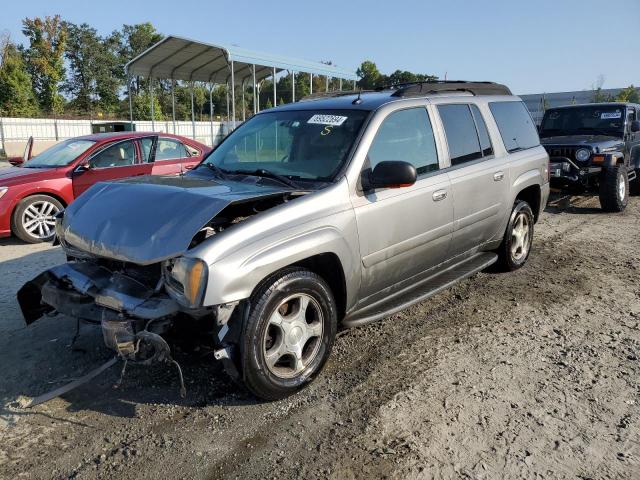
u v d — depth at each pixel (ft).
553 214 32.04
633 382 11.99
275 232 10.55
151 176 13.88
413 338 14.33
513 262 19.52
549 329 14.98
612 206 31.78
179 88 167.22
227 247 9.84
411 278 14.44
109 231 10.70
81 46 185.68
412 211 13.57
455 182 15.16
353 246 12.01
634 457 9.38
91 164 27.55
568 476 8.90
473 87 18.10
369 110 13.64
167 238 9.98
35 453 9.45
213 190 11.44
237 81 66.54
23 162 31.45
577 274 20.04
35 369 12.34
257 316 10.23
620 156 32.04
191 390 11.53
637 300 17.33
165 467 9.09
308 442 9.78
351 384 11.86
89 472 8.96
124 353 9.96
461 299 17.34
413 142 14.30
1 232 24.98
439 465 9.14
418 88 15.42
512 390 11.62
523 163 18.81
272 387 10.77
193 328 10.48
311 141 13.50
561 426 10.28
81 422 10.37
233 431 10.11
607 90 111.55
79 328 13.53
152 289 10.46
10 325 14.70
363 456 9.38
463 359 13.09
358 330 14.82
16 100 137.49
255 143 14.61
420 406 10.96
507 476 8.88
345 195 12.04
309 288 11.16
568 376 12.27
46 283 11.69
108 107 194.90
